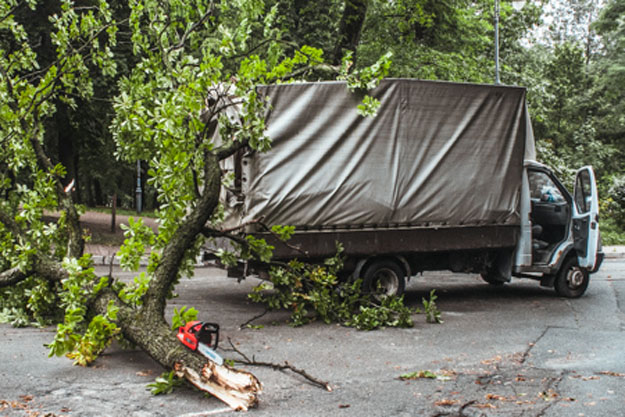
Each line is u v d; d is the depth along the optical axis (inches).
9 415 190.1
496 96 402.6
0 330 302.8
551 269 432.8
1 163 345.7
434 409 204.7
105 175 1342.3
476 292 470.3
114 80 671.8
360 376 243.4
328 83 353.4
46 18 631.8
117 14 639.1
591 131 1535.4
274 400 211.6
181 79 292.0
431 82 380.8
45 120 725.3
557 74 1690.5
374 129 365.4
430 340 307.4
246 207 339.6
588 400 215.9
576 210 442.3
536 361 269.4
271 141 310.0
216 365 211.9
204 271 565.9
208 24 336.5
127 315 251.1
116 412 195.9
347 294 354.3
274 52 343.9
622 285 520.1
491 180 402.9
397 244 375.6
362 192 363.3
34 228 317.7
